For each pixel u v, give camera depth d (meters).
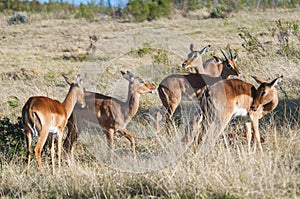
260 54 50.66
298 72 42.81
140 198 22.19
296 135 28.23
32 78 55.44
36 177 26.70
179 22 107.94
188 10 128.75
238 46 66.88
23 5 164.62
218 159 24.31
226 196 20.97
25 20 135.88
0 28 122.75
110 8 144.38
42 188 24.88
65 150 30.62
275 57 48.84
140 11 120.75
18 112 39.50
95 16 136.75
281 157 25.38
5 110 39.97
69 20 133.88
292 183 21.59
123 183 23.78
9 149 30.91
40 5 165.62
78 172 25.97
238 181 21.67
